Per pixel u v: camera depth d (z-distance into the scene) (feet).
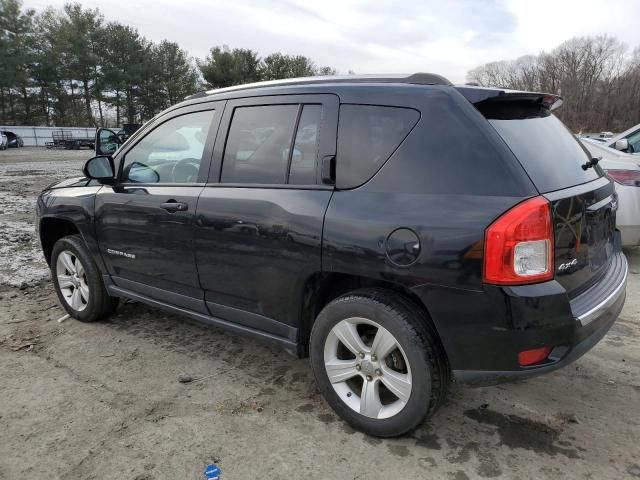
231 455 8.38
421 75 8.51
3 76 169.27
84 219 12.99
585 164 9.30
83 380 10.85
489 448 8.52
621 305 9.00
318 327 8.99
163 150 11.69
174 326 13.76
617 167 17.43
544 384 10.61
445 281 7.45
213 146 10.60
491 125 7.71
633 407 9.70
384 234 7.86
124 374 11.12
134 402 9.98
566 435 8.86
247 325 10.32
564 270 7.55
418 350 7.87
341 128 8.79
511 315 7.14
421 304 8.20
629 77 239.50
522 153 7.66
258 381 10.81
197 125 11.16
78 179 14.34
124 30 193.88
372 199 8.16
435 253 7.45
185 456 8.36
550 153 8.38
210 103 11.02
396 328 8.00
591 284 8.49
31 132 157.58
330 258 8.44
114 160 12.69
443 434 8.90
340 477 7.85
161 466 8.13
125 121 207.92
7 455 8.40
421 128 8.04
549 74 267.80
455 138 7.74
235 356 11.98
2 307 15.10
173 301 11.61
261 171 9.75
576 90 247.50
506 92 8.17
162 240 11.19
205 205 10.25
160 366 11.48
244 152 10.11
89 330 13.52
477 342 7.47
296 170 9.25
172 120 11.75
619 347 12.21
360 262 8.12
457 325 7.52
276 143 9.62
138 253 11.87
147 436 8.88
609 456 8.29
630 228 17.15
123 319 14.26
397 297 8.21
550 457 8.28
